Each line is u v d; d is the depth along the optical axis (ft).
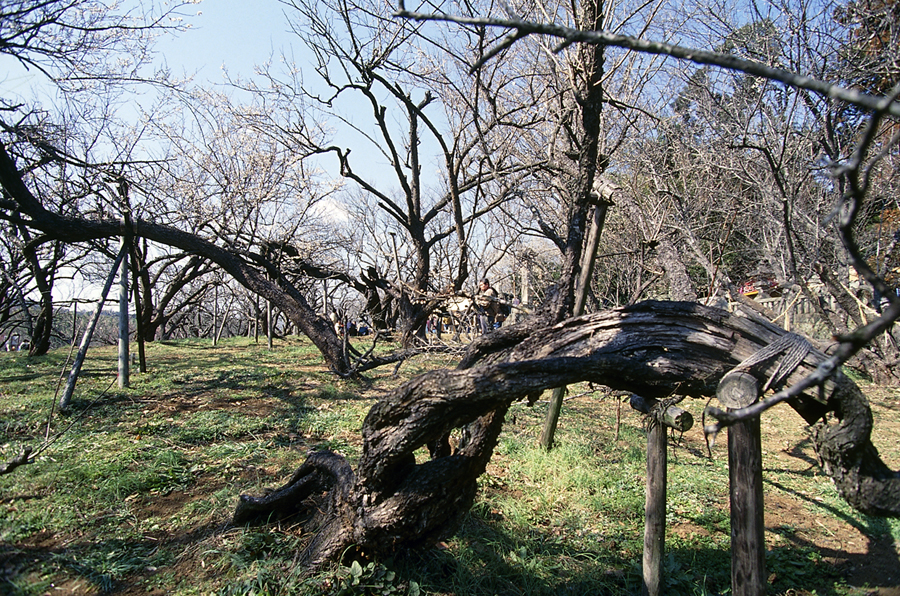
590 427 26.48
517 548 14.70
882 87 23.84
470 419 11.06
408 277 53.16
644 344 10.74
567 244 12.89
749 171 30.83
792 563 14.82
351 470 13.10
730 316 10.12
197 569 12.67
